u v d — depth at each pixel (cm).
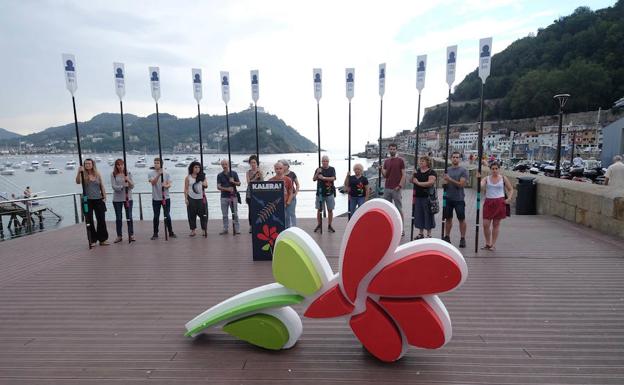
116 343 313
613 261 531
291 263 280
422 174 619
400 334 263
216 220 941
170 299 415
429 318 252
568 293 411
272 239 562
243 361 279
